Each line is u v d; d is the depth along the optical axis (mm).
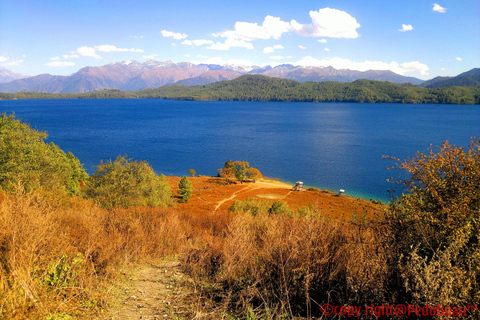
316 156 98938
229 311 3271
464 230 3000
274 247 3746
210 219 10688
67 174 22172
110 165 21891
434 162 3586
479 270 2629
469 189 3217
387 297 2791
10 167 16625
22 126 20281
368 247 3377
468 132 141750
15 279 2773
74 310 3088
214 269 4602
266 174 75625
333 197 49312
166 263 5305
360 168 81250
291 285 3311
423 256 3131
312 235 3449
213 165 89562
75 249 4285
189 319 3074
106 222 6973
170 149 113312
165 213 11000
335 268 3188
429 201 3562
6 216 3514
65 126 180250
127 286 3992
